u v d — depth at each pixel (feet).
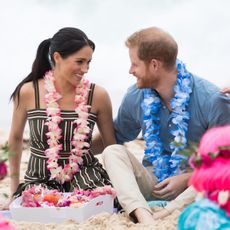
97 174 21.56
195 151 12.98
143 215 18.90
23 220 19.74
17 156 22.68
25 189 21.43
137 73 20.79
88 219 19.29
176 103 20.66
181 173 21.01
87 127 21.56
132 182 19.66
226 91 20.56
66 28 21.54
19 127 22.48
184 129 20.77
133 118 22.34
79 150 21.50
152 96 21.34
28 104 21.98
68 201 19.94
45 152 21.56
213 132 12.94
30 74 22.33
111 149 20.35
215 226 12.53
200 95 20.85
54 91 21.61
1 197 24.07
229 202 12.57
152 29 20.90
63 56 21.22
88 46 21.27
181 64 21.24
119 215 19.56
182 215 13.12
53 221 19.56
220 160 12.62
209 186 12.66
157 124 21.44
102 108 22.29
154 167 21.84
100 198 20.11
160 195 20.49
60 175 21.49
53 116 21.43
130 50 20.88
